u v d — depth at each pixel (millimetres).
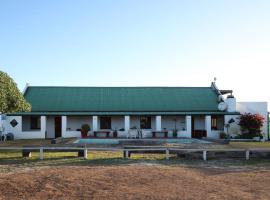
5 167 17641
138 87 47188
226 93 45344
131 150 21328
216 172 16531
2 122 38031
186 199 11477
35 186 13086
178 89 46906
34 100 42562
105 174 15328
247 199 11500
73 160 20094
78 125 41125
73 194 12109
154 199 11477
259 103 41312
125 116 39875
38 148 20953
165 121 41812
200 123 41969
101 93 45312
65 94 44562
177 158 21406
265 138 39312
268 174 16094
